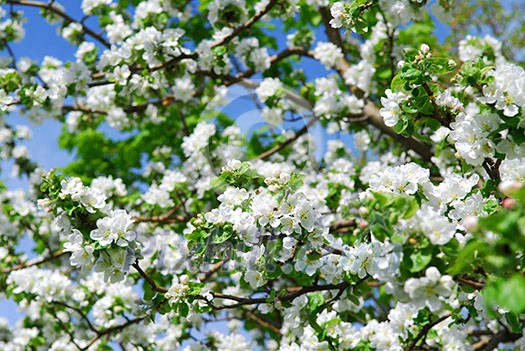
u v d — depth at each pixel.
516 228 1.42
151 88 4.81
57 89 4.27
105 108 5.01
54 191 2.56
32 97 4.23
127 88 4.24
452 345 3.11
